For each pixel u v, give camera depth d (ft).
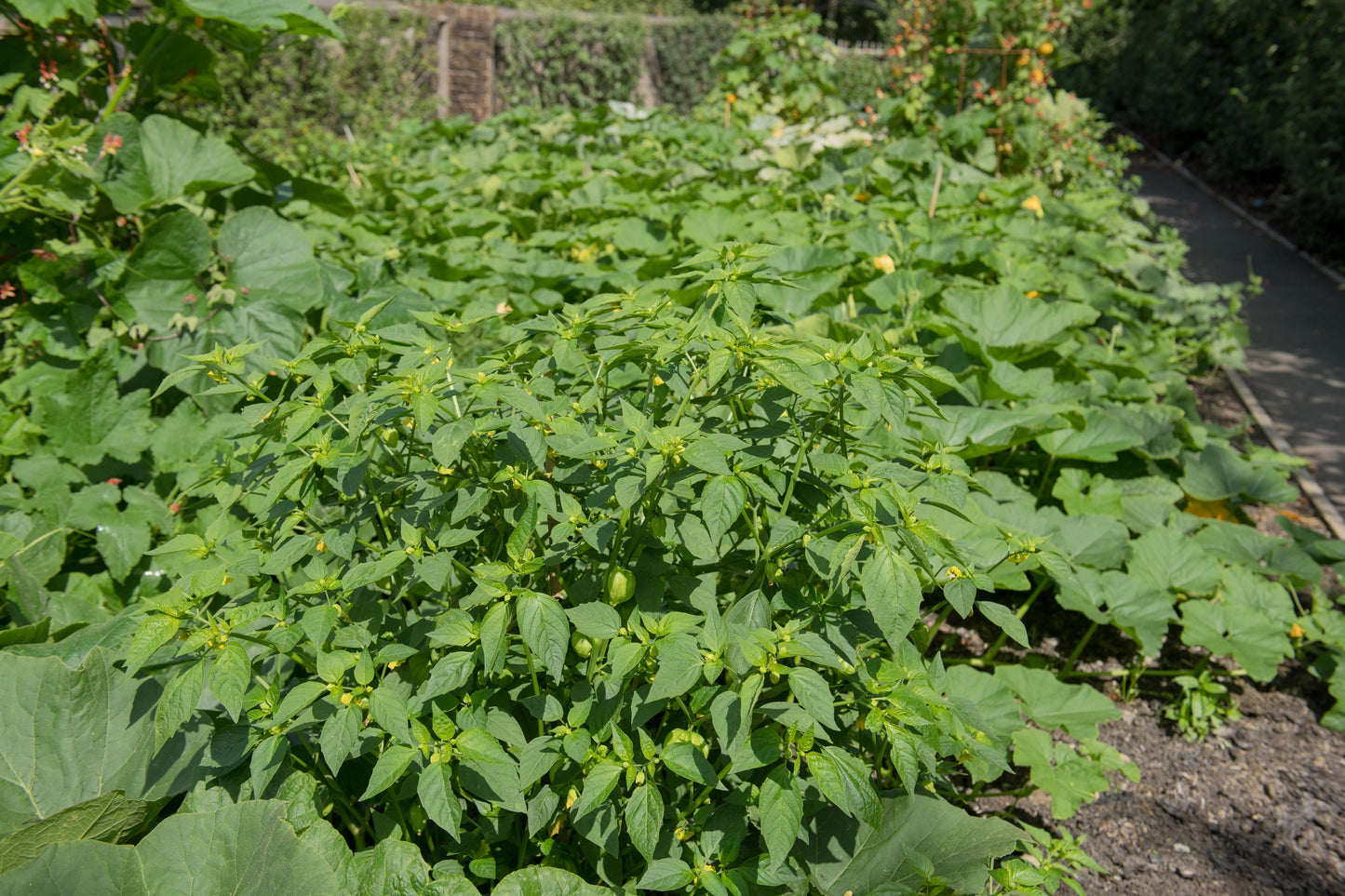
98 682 6.47
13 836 5.38
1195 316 19.12
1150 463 12.42
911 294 12.75
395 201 18.30
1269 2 38.75
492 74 42.06
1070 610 11.09
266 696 5.45
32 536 9.07
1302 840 8.12
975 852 5.95
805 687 4.66
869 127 25.40
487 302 11.33
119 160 11.98
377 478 6.35
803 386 5.27
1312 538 11.94
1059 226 19.15
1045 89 26.61
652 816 4.71
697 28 49.83
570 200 18.20
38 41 12.94
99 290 11.14
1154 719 9.69
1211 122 44.42
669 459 5.24
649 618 5.24
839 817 6.38
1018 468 12.26
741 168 20.77
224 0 12.72
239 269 11.95
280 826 5.40
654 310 6.32
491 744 4.93
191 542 5.64
